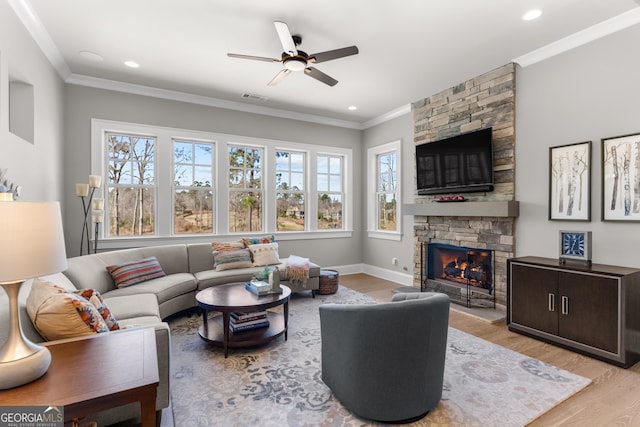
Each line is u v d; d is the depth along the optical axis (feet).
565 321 8.93
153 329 5.16
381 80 12.95
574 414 6.00
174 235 14.61
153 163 14.35
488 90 12.21
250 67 11.78
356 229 19.45
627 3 8.14
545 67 10.63
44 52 10.02
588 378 7.30
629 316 7.93
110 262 10.96
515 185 11.50
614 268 8.61
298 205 17.99
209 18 8.75
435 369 5.88
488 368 7.77
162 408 5.52
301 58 8.97
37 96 9.53
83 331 5.07
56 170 11.45
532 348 8.98
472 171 12.42
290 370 7.67
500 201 11.55
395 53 10.73
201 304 8.70
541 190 10.77
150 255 12.30
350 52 8.75
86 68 11.85
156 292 9.92
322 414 6.00
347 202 19.19
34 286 5.73
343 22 8.94
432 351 5.75
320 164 18.70
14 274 3.36
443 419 5.82
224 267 12.91
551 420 5.82
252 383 7.09
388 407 5.62
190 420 5.83
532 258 10.46
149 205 14.33
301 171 18.10
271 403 6.35
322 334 6.64
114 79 12.85
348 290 15.31
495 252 12.04
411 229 16.21
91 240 12.96
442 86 13.58
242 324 9.21
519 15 8.64
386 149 17.81
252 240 14.51
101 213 12.08
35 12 8.41
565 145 10.07
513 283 10.23
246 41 9.99
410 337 5.52
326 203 18.89
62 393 3.37
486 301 12.37
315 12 8.47
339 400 6.35
